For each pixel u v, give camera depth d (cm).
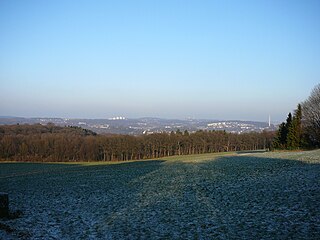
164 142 12581
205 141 13500
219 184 3038
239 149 14238
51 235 1603
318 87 9181
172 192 2797
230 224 1633
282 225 1519
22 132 12488
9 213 2075
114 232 1631
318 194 2092
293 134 8606
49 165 9062
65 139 11406
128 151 11756
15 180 4859
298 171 3425
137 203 2400
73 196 2898
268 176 3275
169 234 1541
